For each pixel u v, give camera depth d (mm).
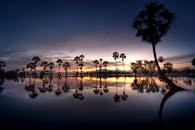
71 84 30578
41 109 9211
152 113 7938
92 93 16828
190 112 7906
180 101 11062
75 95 15383
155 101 11352
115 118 7176
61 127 6012
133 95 14805
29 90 20422
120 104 10508
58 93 17078
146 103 10672
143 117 7246
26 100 12617
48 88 22984
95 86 25516
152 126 5965
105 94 15867
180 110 8391
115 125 6195
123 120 6840
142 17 19922
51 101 12023
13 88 23234
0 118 7289
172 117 7086
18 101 12133
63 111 8695
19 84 31734
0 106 10148
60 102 11547
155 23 19422
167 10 19031
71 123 6512
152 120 6727
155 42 19328
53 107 9781
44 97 14164
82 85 27969
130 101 11594
